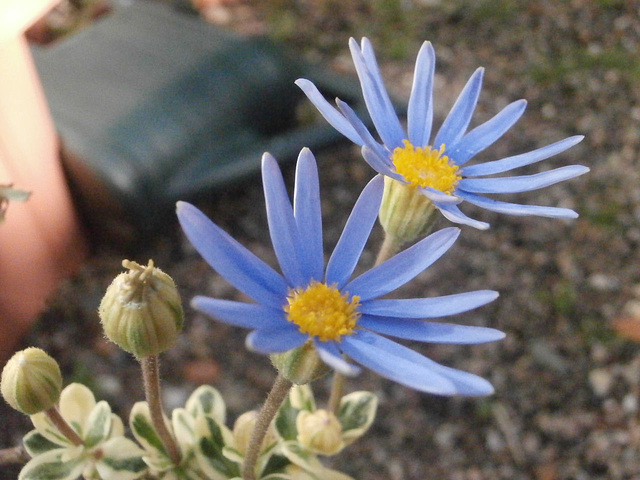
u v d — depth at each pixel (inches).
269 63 11.0
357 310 3.7
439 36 14.2
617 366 9.6
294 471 4.6
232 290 9.7
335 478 4.6
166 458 4.6
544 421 9.1
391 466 8.7
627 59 13.9
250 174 10.1
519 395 9.3
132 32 10.7
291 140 10.7
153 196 9.2
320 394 9.0
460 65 13.7
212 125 10.0
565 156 12.2
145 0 12.2
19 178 7.8
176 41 10.6
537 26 14.6
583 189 11.7
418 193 4.2
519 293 10.3
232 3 14.2
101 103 9.4
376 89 4.3
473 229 11.0
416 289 10.2
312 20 14.2
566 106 13.0
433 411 9.1
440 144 4.5
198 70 10.2
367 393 5.2
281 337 3.4
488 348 9.7
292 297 3.6
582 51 14.1
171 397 8.8
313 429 4.6
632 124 12.8
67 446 4.4
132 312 3.7
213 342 9.4
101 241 9.8
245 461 4.2
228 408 8.8
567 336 9.9
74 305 9.2
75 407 4.7
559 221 11.2
